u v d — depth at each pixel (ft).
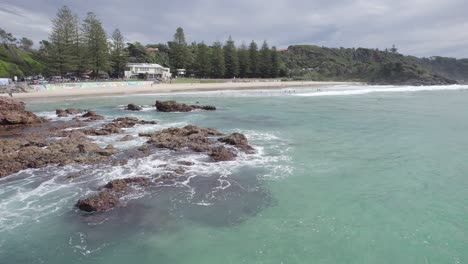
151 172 44.24
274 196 37.52
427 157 53.16
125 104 134.92
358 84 364.99
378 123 86.02
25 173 43.96
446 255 26.40
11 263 25.38
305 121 89.15
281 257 26.03
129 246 27.50
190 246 27.55
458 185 40.88
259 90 233.55
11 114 80.12
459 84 380.17
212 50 361.71
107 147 55.06
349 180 42.68
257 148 58.49
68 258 25.93
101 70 257.75
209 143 59.88
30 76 267.59
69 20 223.51
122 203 34.91
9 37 347.15
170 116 98.78
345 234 29.40
